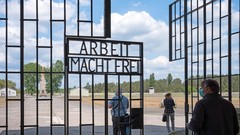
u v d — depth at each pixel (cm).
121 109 853
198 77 838
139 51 701
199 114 484
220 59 762
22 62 646
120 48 687
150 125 1761
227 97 741
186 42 891
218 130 481
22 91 646
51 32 659
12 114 2533
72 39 657
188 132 860
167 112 1408
